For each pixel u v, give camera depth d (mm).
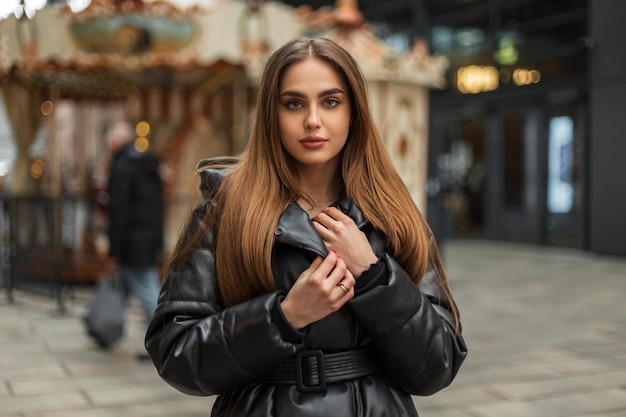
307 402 1520
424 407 4344
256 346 1441
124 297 6020
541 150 14227
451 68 16125
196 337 1496
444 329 1574
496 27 14953
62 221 7594
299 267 1544
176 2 8258
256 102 1657
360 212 1624
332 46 1595
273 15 7871
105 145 14508
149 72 9398
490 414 4207
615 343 6113
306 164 1646
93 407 4301
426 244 1654
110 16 7910
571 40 13391
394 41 17250
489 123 15438
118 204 5754
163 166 10344
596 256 12805
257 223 1536
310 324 1528
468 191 16250
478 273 10898
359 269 1511
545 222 14273
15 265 8133
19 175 9828
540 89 14039
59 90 10633
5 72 8703
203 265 1601
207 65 8344
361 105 1599
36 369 5191
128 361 5438
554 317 7316
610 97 12539
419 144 8320
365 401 1553
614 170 12477
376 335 1512
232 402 1594
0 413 4176
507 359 5551
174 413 4199
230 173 1649
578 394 4617
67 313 7469
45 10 8062
